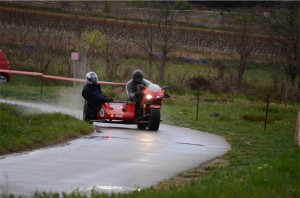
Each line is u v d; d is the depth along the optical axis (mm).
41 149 30906
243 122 53688
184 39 103250
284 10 86312
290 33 85375
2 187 21672
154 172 26375
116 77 73812
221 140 40750
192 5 146750
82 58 77500
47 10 117312
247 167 27062
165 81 76375
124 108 43156
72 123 38656
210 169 28047
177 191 20172
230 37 108812
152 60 86250
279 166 25484
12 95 62312
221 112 60406
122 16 118562
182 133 43250
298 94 75500
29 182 22766
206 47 102875
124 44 87438
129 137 38000
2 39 87125
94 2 133875
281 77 86500
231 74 79375
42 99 61281
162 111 57812
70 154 29844
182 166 28453
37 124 37188
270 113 62594
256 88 78875
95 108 43219
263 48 97188
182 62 91750
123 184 23344
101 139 35938
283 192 21094
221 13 130375
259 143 40000
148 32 90812
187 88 75250
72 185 22625
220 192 20109
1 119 35031
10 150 29641
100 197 19359
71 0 129375
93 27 98438
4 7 114062
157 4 122312
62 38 89750
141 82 44188
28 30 93688
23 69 75375
